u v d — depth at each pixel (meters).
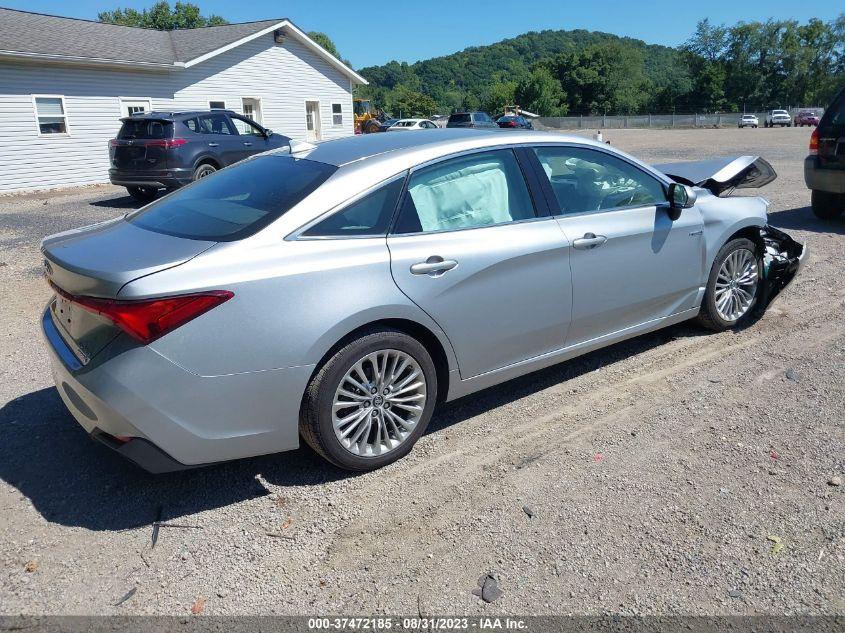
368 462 3.34
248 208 3.27
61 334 3.19
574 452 3.52
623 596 2.54
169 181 12.63
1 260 8.31
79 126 18.34
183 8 69.94
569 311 3.99
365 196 3.31
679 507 3.04
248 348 2.90
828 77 94.88
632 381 4.36
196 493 3.24
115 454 3.59
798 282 6.39
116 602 2.54
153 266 2.82
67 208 13.36
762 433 3.65
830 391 4.11
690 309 4.81
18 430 3.86
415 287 3.31
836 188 8.71
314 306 3.02
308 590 2.60
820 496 3.09
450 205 3.58
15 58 16.36
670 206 4.48
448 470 3.39
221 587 2.62
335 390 3.15
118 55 19.11
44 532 2.96
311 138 26.52
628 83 92.25
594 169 4.25
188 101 21.33
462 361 3.61
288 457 3.55
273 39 23.73
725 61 97.50
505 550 2.79
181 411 2.84
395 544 2.85
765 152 22.38
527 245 3.72
